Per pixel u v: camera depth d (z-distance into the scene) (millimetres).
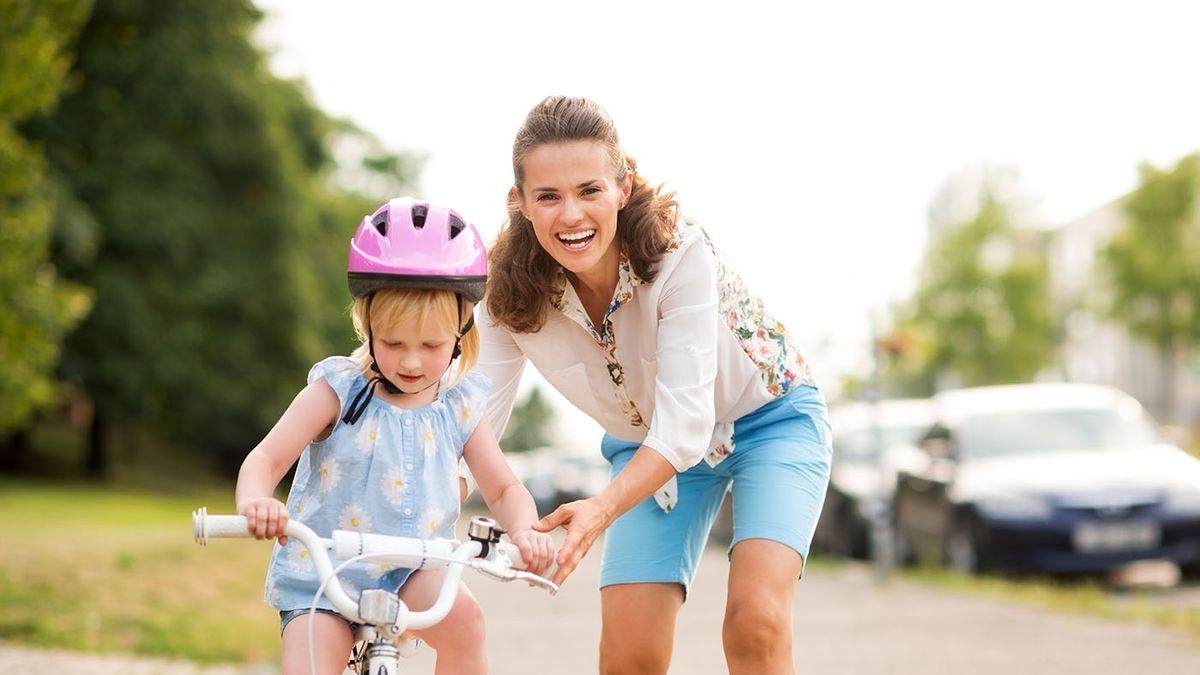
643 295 3590
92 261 26797
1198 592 10742
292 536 2701
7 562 9781
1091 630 8562
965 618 9352
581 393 3918
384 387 3113
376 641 2699
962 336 41375
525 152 3338
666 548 3955
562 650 8195
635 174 3576
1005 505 11297
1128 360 53312
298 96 32406
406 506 3090
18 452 28375
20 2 9305
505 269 3666
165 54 27453
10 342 10336
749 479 3834
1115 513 11055
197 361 27719
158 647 7223
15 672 6230
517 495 3174
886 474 14203
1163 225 36875
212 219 27984
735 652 3580
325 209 33188
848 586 11859
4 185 9930
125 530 14992
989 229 41750
